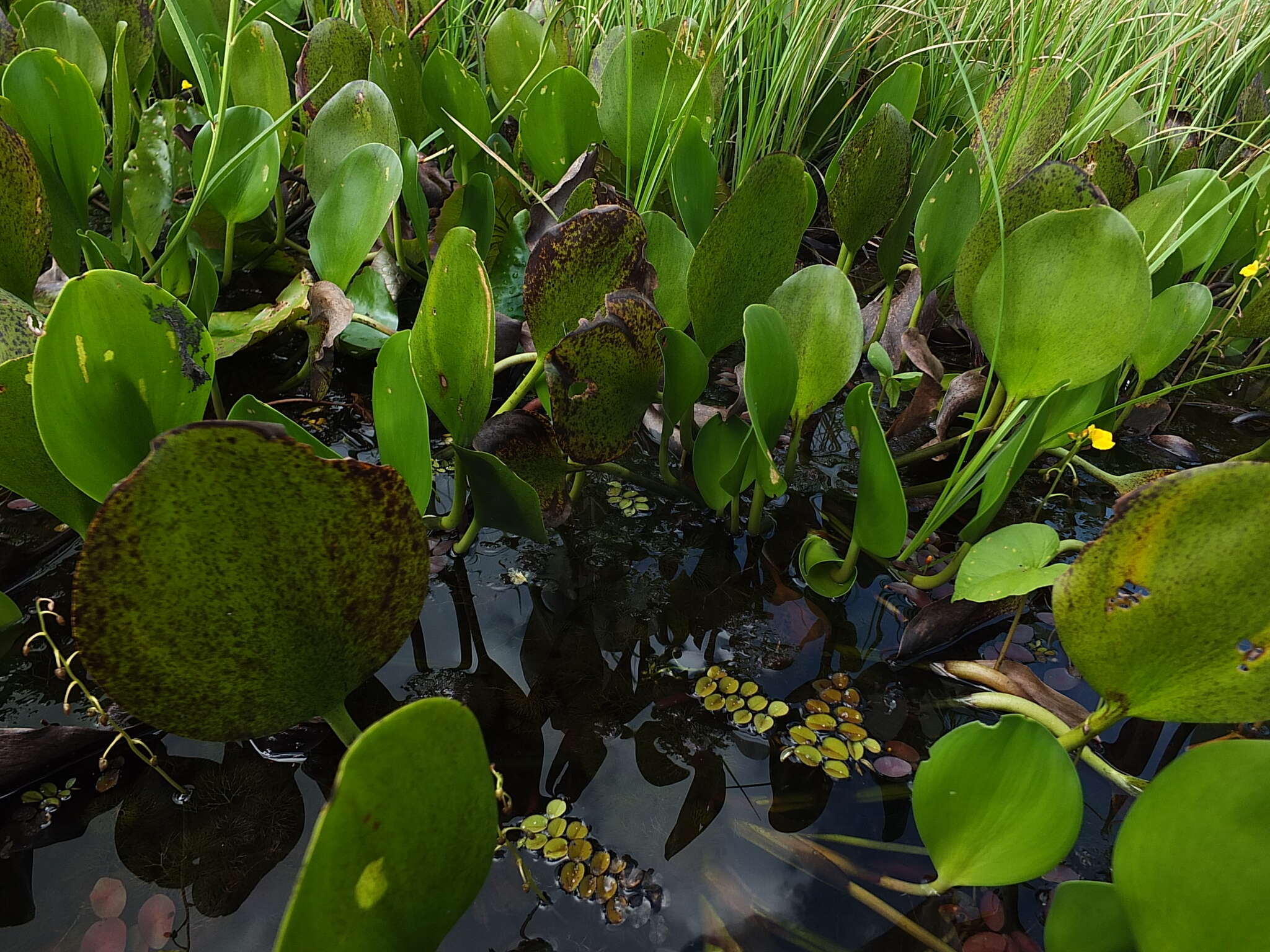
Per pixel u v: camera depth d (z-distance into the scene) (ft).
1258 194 2.35
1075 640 1.13
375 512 0.96
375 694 1.47
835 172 2.66
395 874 0.81
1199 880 0.89
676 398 1.65
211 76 2.52
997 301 1.54
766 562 1.78
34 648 1.46
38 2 2.59
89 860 1.21
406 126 2.56
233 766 1.33
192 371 1.17
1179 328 1.86
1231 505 0.97
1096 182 2.23
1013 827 1.06
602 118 2.38
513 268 2.30
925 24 3.24
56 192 1.76
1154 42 3.09
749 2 2.68
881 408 2.26
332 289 1.99
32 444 1.19
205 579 0.91
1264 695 1.05
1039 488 2.01
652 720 1.46
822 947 1.16
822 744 1.43
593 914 1.19
